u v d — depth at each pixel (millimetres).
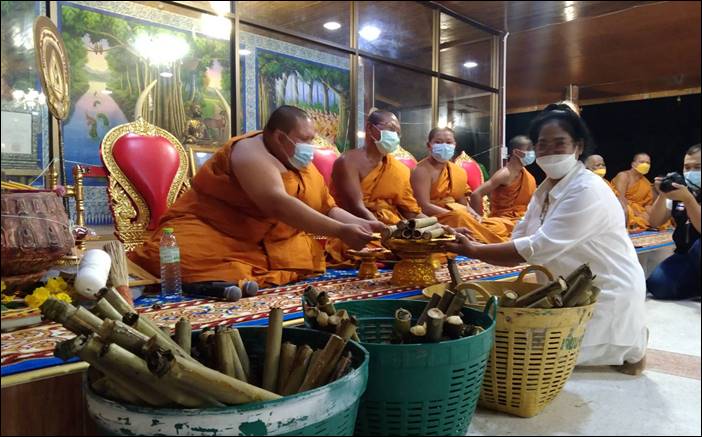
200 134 4895
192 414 1041
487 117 4441
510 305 1757
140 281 2268
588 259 2061
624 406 1644
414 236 2346
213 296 2240
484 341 1524
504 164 4344
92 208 3486
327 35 4777
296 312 1979
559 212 2088
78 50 4246
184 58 4766
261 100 5145
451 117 4832
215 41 4867
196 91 4852
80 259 2018
